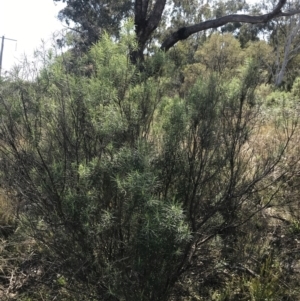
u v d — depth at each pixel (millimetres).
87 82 3113
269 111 4660
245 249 3539
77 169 2893
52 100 3117
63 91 3061
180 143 3064
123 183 2604
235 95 3221
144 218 2619
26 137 3111
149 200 2576
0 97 3201
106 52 3129
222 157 3184
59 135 3059
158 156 3004
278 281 3568
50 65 3176
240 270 3684
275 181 3502
